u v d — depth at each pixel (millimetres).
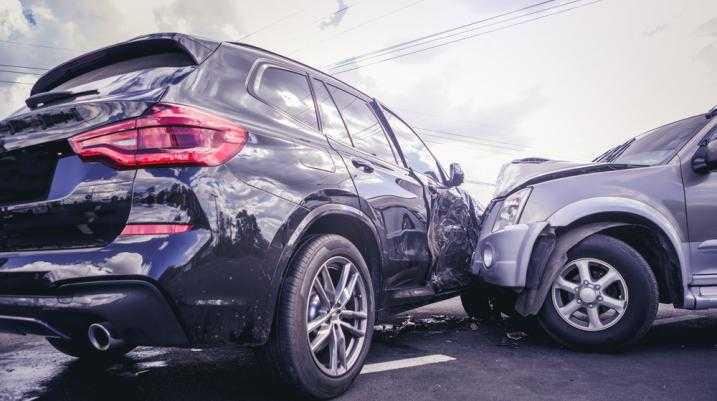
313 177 2203
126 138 1699
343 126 2801
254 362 2898
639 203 3002
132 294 1596
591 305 2982
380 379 2465
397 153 3338
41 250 1762
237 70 2189
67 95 2006
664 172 3121
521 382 2393
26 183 1860
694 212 3057
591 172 3188
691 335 3512
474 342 3352
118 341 1644
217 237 1713
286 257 1948
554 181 3180
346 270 2363
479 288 4055
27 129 1885
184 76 1938
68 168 1773
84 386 2424
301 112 2467
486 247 3352
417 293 3078
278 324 2000
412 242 2998
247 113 2074
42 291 1668
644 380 2414
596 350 3006
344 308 2334
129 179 1677
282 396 2238
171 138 1699
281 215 1956
